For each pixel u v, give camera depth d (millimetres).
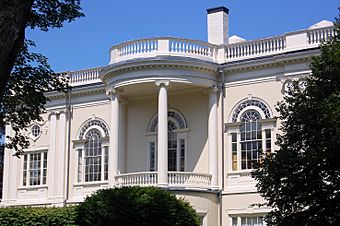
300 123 20578
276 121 32750
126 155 37094
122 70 34000
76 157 39188
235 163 33719
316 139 20109
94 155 38594
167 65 33125
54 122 40344
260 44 34344
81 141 39062
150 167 36188
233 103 34219
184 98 35844
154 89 35344
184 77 33406
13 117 24469
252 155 33312
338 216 19688
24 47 23781
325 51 21297
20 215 28734
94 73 39719
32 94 24203
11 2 7480
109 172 34625
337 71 20688
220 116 34438
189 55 33969
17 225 28578
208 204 32969
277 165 20500
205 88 34625
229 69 34344
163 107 32938
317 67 21203
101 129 38562
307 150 20219
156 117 36562
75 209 28188
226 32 38281
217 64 34375
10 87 23875
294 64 32562
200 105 35219
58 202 38938
